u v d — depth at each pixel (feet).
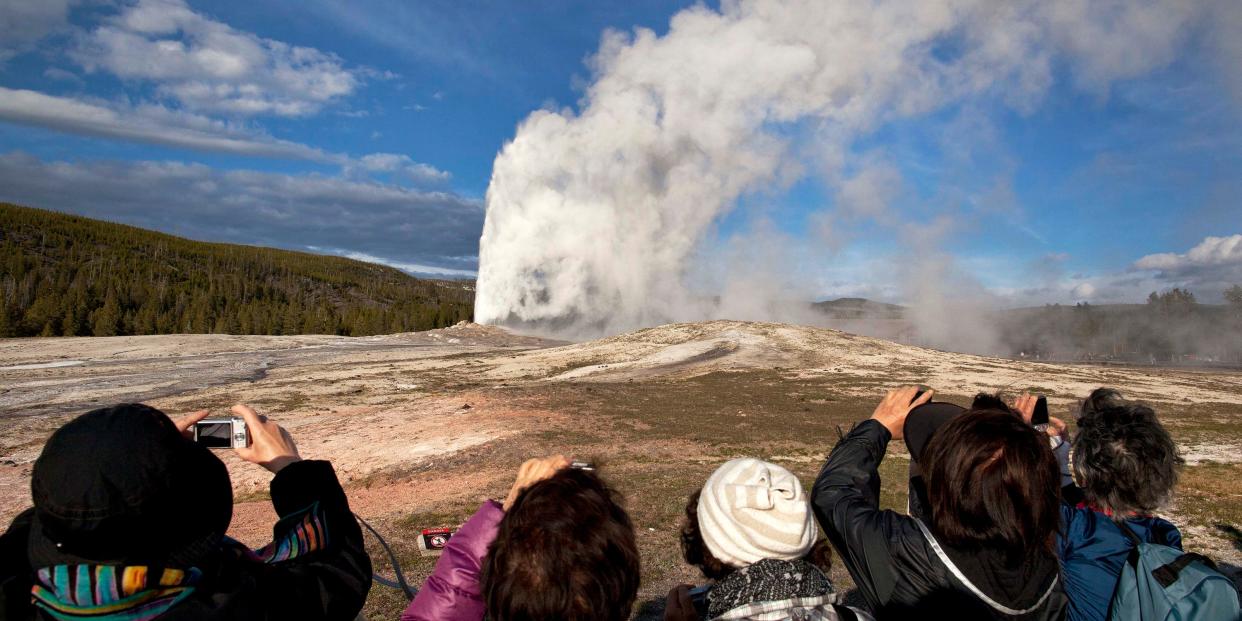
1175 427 76.38
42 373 120.98
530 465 6.77
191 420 6.68
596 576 5.41
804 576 6.22
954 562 6.50
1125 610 7.54
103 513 4.26
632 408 85.71
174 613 4.54
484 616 6.30
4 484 53.98
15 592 4.70
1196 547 29.96
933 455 6.85
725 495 6.48
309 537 5.90
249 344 178.19
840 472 8.00
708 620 6.31
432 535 11.62
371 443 67.31
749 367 139.03
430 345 195.83
